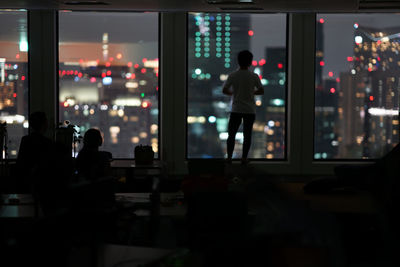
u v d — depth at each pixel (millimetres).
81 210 2217
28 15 8453
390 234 2117
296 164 8617
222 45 8656
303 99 8562
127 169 6910
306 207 2004
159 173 7488
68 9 8219
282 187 2070
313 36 8492
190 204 3094
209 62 8672
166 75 8523
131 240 3680
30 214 3734
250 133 7574
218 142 8773
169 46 8492
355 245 3471
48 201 3768
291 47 8516
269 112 8727
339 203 4816
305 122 8578
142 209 3857
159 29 8664
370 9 7965
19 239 2109
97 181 2385
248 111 7500
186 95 8695
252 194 2057
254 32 8656
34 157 5707
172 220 3736
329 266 1896
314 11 8211
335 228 1955
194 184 4137
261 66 8695
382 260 1999
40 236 2135
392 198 3793
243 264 2018
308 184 5613
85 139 5105
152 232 2861
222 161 5008
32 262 2102
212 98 8719
